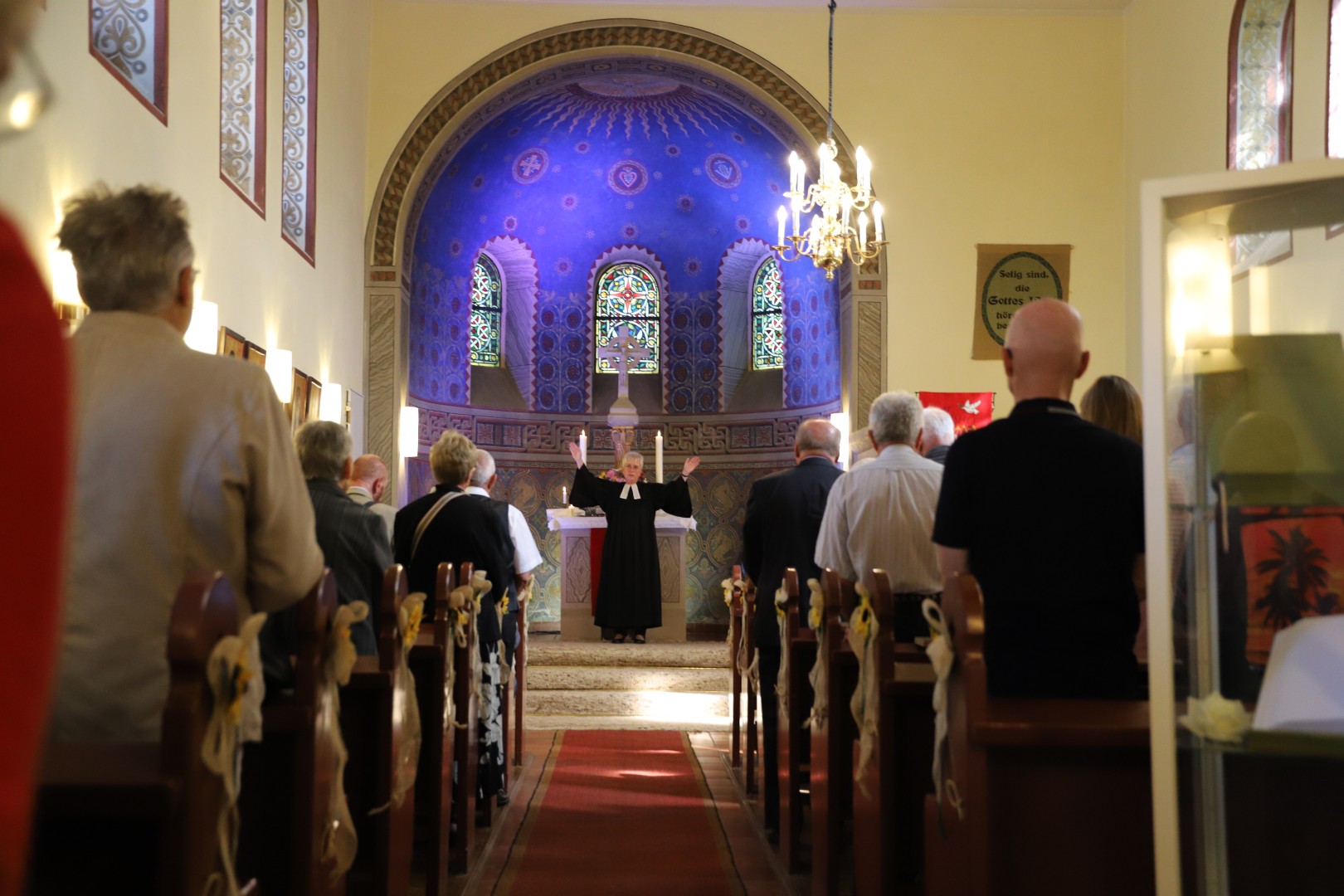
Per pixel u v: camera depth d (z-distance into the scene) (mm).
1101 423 3805
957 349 11586
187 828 1665
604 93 12945
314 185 9305
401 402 11445
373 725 3436
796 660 4793
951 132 11750
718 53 11648
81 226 2166
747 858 5094
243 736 1997
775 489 5766
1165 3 10938
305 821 2559
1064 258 11672
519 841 5352
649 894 4512
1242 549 2096
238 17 7789
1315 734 2004
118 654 2047
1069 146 11773
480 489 5938
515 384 14461
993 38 11828
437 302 13211
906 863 3371
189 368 2162
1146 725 2227
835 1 11672
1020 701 2498
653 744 8328
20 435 625
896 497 4324
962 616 2326
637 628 11078
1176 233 2115
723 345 14594
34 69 701
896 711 3357
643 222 14406
